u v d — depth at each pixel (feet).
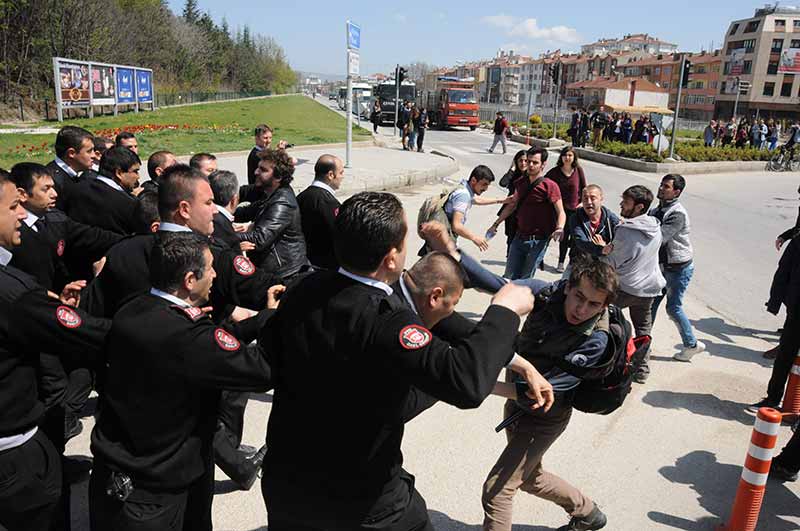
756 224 44.01
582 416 15.62
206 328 7.27
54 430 9.76
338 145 76.38
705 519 11.66
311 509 6.77
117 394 7.28
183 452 7.48
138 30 194.49
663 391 17.15
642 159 76.48
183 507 7.73
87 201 15.24
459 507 11.71
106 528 7.52
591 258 8.48
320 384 6.40
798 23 312.50
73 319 7.84
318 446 6.55
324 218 15.48
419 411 7.39
